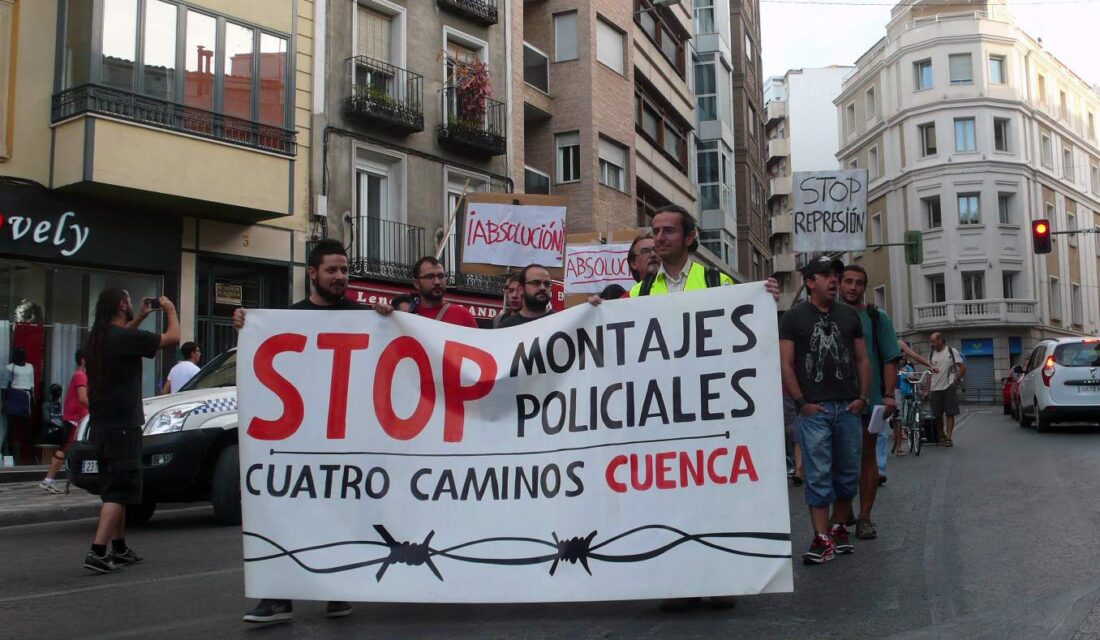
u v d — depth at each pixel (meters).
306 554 5.09
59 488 13.09
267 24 17.22
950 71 51.09
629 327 5.10
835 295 6.48
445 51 22.14
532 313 6.88
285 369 5.27
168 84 15.60
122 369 7.11
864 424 7.28
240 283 17.56
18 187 14.41
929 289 51.22
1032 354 20.91
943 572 5.95
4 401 14.46
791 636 4.54
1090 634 4.46
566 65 27.31
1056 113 55.56
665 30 34.84
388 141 20.41
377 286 19.67
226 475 9.27
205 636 4.92
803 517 8.45
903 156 52.72
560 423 5.09
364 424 5.20
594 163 27.00
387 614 5.20
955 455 14.44
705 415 4.93
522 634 4.67
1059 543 6.73
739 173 46.06
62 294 15.16
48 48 14.92
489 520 5.05
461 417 5.18
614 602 5.32
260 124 16.91
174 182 15.35
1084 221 58.09
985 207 50.00
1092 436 17.33
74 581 6.68
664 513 4.89
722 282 5.75
